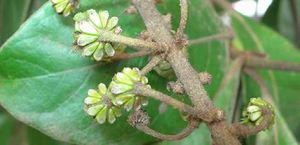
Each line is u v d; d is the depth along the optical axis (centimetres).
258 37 18
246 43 18
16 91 11
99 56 10
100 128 11
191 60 13
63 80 11
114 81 9
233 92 14
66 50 11
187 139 13
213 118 9
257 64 15
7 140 21
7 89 11
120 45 10
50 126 11
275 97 18
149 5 10
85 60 11
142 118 9
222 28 15
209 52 14
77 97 11
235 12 18
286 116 19
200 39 14
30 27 11
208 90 14
